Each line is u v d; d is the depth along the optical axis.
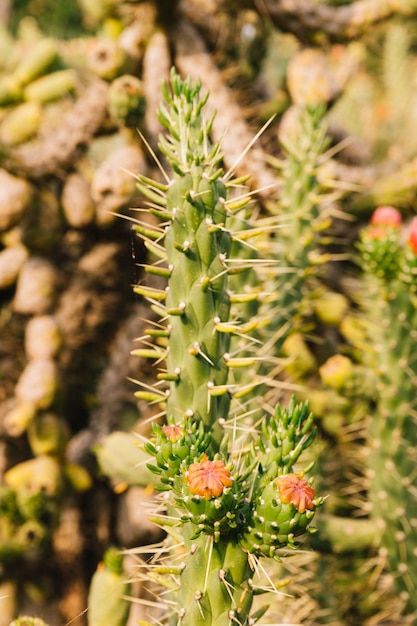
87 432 1.51
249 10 1.55
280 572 1.24
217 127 1.35
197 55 1.41
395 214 1.34
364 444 1.53
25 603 1.45
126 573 1.14
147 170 1.44
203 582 0.95
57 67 1.57
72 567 1.48
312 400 1.45
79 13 2.57
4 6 2.55
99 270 1.52
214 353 0.99
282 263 1.34
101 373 1.58
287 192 1.34
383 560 1.36
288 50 1.79
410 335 1.33
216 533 0.92
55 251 1.54
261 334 1.28
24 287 1.51
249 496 0.94
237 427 1.09
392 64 2.39
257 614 0.99
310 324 1.44
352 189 1.54
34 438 1.48
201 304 0.98
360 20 1.51
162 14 1.41
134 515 1.44
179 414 1.00
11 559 1.42
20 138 1.51
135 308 1.51
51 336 1.50
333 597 1.37
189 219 0.97
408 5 1.49
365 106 2.33
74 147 1.45
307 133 1.35
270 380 1.23
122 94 1.37
